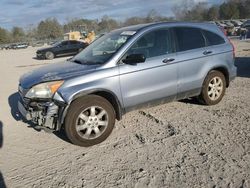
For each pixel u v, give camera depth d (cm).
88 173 407
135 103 535
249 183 363
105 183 382
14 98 864
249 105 649
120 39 555
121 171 407
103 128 499
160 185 370
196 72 606
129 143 492
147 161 430
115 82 505
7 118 664
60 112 468
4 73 1490
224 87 664
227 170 393
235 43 2397
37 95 474
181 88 588
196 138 494
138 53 535
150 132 531
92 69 500
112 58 512
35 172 419
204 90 630
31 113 486
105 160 440
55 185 384
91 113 486
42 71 535
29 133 562
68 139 519
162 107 661
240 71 1047
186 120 578
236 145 461
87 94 488
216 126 539
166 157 437
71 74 489
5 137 550
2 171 426
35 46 6272
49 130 481
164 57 560
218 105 657
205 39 630
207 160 421
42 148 493
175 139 495
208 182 370
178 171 398
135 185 373
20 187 384
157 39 564
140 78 530
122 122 587
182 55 584
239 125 538
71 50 2530
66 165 433
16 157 467
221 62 641
